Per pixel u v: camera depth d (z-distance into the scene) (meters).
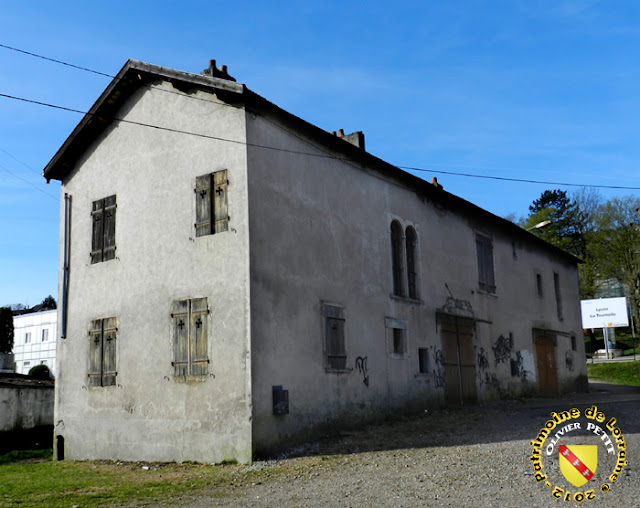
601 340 58.94
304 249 13.87
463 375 19.45
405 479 9.48
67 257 15.89
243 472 10.87
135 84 15.06
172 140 14.20
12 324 41.06
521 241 25.59
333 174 15.29
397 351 16.80
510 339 22.98
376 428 14.55
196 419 12.54
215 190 13.19
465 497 8.20
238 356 12.11
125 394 13.91
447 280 19.59
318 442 13.01
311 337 13.59
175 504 8.84
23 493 9.94
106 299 14.79
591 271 55.84
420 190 18.98
